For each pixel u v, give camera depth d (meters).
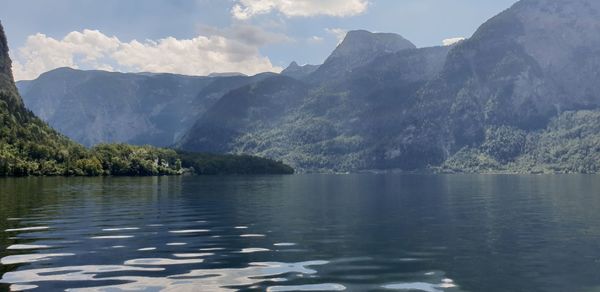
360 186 150.12
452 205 72.81
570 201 80.81
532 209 65.75
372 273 27.11
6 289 23.55
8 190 108.75
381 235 41.22
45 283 24.66
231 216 56.25
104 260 30.34
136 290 23.47
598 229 44.88
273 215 57.69
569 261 30.38
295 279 25.69
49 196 89.25
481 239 39.03
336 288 23.97
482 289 23.94
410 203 76.69
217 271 27.42
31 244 36.16
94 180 185.25
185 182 178.25
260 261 30.25
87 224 48.12
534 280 25.64
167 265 28.98
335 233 42.47
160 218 53.84
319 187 141.75
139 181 181.88
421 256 31.94
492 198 89.06
